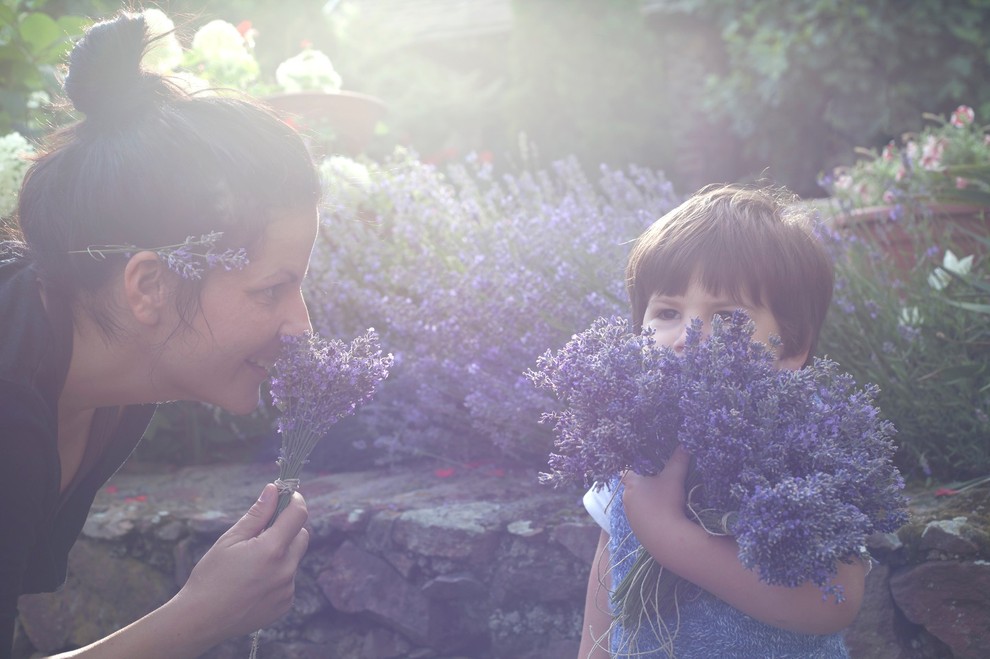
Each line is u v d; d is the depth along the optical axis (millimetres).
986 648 1691
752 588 1183
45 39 3467
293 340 1350
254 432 3256
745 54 7891
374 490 2467
